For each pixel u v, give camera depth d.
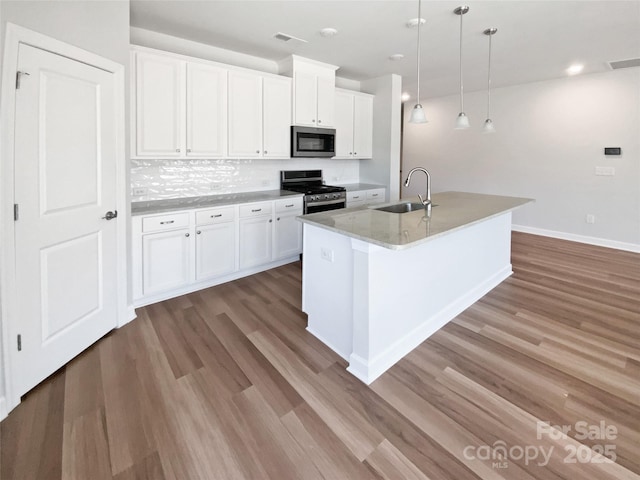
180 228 3.22
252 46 3.79
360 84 5.47
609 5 2.85
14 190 1.80
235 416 1.81
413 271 2.41
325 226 2.28
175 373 2.17
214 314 2.98
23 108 1.82
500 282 3.75
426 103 7.07
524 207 5.97
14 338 1.83
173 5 2.84
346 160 5.50
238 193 4.21
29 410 1.82
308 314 2.69
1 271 1.75
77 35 2.17
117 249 2.68
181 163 3.74
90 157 2.34
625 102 4.79
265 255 3.95
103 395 1.95
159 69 3.13
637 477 1.45
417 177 7.37
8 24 1.69
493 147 6.16
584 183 5.26
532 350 2.43
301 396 1.97
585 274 3.98
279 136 4.14
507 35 3.48
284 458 1.56
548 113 5.48
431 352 2.41
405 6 2.86
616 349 2.43
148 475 1.46
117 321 2.72
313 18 3.09
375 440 1.65
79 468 1.49
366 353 2.11
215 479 1.45
